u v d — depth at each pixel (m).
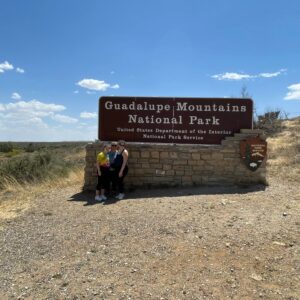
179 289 5.17
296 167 14.77
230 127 12.09
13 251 6.93
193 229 7.54
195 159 11.91
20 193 12.86
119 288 5.28
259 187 11.41
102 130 12.57
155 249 6.61
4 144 43.44
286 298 4.83
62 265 6.16
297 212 8.45
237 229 7.39
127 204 10.09
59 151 31.84
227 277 5.45
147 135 12.43
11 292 5.30
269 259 5.98
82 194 11.88
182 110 12.28
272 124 29.28
